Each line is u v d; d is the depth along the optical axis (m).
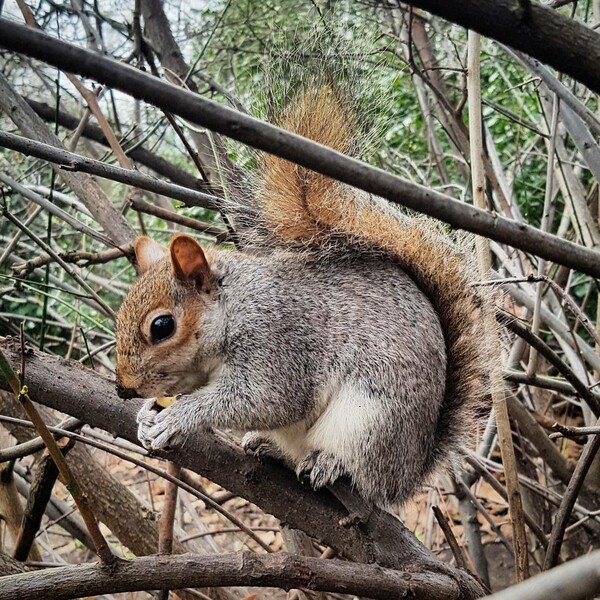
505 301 0.41
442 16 0.15
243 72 0.60
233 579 0.23
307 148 0.16
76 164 0.31
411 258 0.34
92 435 0.38
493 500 0.60
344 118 0.33
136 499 0.44
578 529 0.50
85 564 0.23
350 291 0.33
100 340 0.74
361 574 0.25
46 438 0.21
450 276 0.34
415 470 0.32
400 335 0.31
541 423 0.51
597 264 0.19
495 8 0.15
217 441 0.30
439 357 0.32
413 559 0.28
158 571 0.23
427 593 0.26
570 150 0.64
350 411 0.31
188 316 0.32
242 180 0.37
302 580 0.24
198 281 0.33
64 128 0.68
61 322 0.69
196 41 0.66
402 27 0.55
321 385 0.32
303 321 0.32
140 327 0.32
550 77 0.33
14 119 0.44
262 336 0.32
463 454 0.34
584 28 0.16
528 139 0.71
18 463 0.55
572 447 0.64
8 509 0.45
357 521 0.29
